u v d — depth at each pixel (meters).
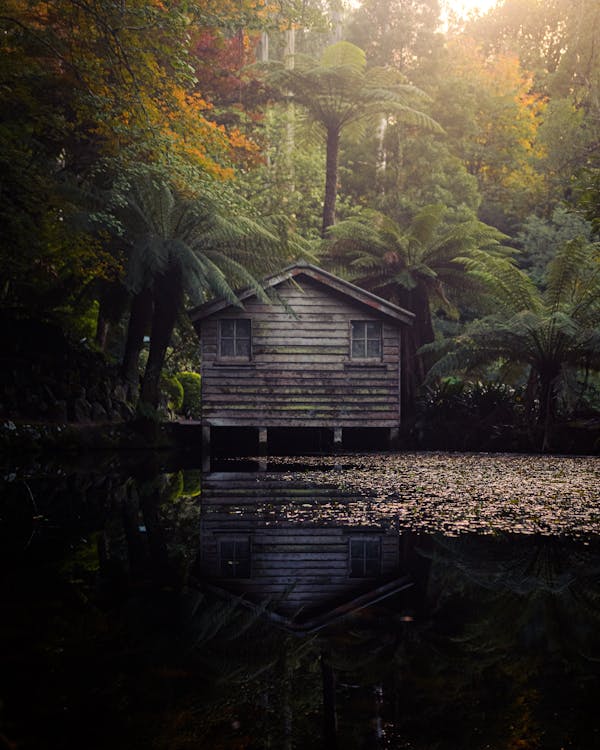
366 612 2.91
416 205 28.91
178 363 24.34
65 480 8.16
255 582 3.45
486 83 34.97
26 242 10.91
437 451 14.60
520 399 15.40
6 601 2.92
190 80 11.15
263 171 23.72
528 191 30.97
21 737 1.65
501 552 4.16
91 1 10.18
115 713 1.81
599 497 6.58
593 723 1.77
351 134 22.44
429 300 18.91
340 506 6.09
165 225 13.84
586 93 28.91
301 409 15.05
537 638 2.53
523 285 14.70
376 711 1.86
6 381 12.89
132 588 3.23
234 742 1.65
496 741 1.66
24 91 10.51
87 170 13.80
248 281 13.97
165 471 9.79
